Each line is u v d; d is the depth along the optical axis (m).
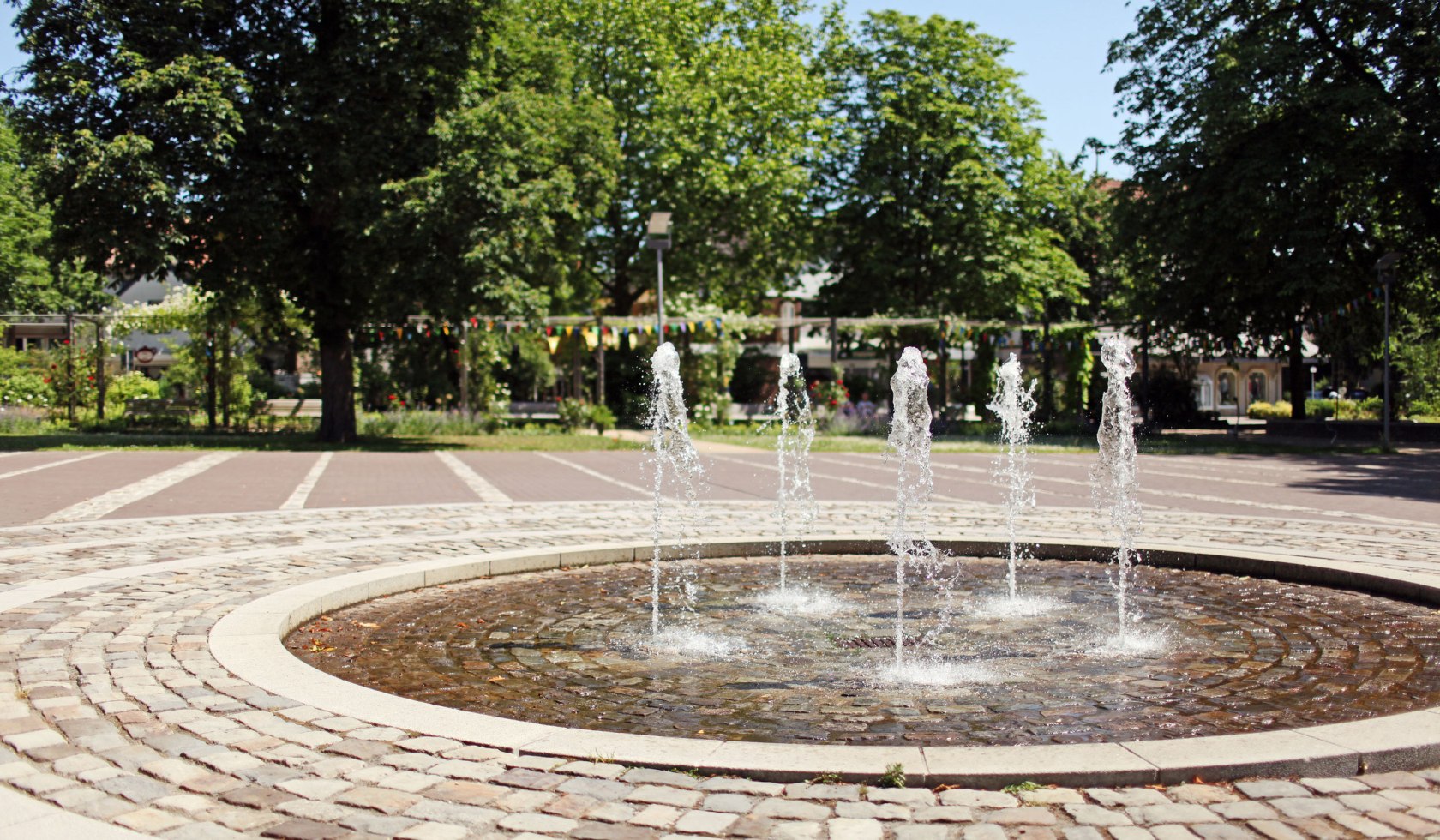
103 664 5.47
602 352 32.25
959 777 3.81
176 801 3.64
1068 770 3.81
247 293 27.14
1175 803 3.64
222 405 32.09
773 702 5.25
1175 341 33.06
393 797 3.70
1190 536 10.55
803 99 38.47
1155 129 31.55
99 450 22.98
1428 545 9.89
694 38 38.41
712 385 35.47
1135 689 5.45
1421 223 29.34
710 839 3.37
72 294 42.84
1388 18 27.12
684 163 36.12
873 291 37.97
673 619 7.27
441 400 34.50
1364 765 3.93
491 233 23.91
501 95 25.14
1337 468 19.92
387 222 23.12
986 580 8.73
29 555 9.26
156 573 8.41
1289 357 32.56
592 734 4.31
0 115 27.11
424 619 7.25
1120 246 32.31
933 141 36.91
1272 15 29.14
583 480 17.44
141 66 22.36
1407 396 38.47
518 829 3.45
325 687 5.03
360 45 23.91
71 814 3.51
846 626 7.06
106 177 21.47
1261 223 27.56
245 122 23.38
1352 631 6.78
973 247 37.25
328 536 10.64
